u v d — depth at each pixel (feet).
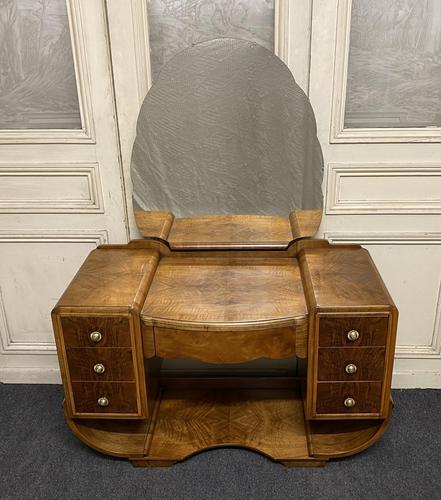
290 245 6.06
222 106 5.74
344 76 5.65
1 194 6.36
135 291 5.33
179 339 5.16
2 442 6.23
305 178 5.91
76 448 6.15
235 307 5.21
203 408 6.54
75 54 5.69
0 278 6.79
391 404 5.51
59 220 6.47
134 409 5.51
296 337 5.16
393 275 6.57
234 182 5.97
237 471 5.80
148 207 6.06
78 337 5.21
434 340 6.80
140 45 5.64
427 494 5.47
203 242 6.11
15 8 5.65
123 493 5.57
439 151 5.96
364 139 5.90
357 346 5.13
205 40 5.55
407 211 6.21
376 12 5.53
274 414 6.42
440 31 5.57
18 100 6.01
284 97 5.67
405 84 5.78
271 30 5.63
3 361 7.18
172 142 5.86
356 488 5.56
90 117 5.95
